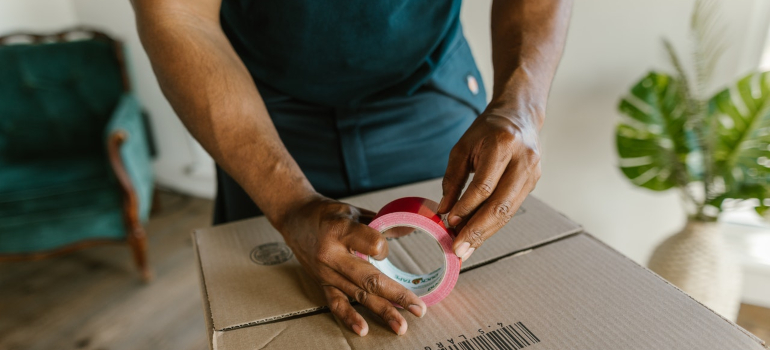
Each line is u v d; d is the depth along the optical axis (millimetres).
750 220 1434
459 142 441
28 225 1524
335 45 595
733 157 1164
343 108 657
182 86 494
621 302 406
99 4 2148
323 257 408
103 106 1921
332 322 417
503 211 405
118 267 1791
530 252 487
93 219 1584
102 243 1629
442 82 679
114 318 1510
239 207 698
